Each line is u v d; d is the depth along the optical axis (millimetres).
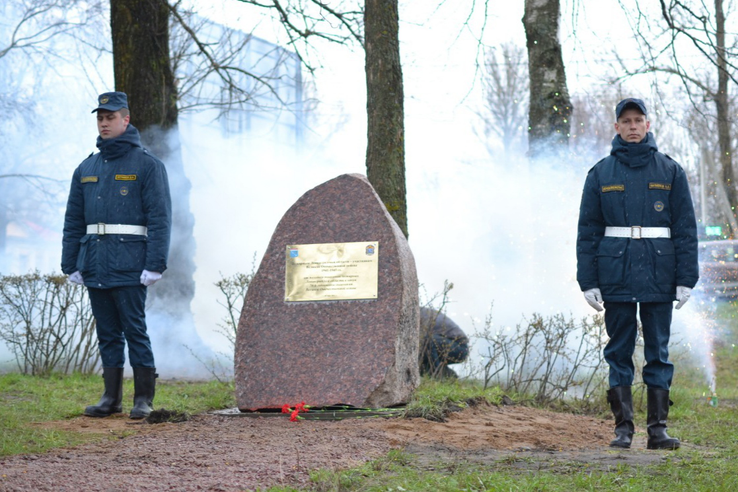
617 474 4434
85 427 6168
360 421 6195
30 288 10125
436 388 7820
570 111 11758
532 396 8391
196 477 4102
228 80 14594
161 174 6863
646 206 5668
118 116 6855
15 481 3902
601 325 8609
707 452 5473
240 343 7000
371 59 9594
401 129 9617
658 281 5609
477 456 5027
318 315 6949
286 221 7223
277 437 5426
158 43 11805
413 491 3908
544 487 4070
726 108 19797
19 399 7551
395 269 6926
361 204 7141
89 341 9875
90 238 6801
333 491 3891
